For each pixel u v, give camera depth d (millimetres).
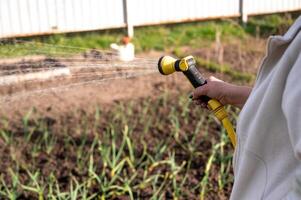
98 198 3877
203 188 3941
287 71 1521
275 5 10469
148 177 4176
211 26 9680
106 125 5195
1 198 3877
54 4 8594
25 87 6016
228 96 2078
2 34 8297
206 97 2141
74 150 4664
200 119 5348
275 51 1640
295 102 1411
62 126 5168
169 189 4031
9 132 5023
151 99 5988
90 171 3984
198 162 4457
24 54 3824
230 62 7656
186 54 8094
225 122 2094
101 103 5836
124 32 9102
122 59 2639
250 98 1689
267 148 1600
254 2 10195
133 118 5383
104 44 8391
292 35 1571
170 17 9508
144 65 2641
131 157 4359
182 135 4988
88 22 8867
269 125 1579
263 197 1610
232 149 4656
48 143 4793
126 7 9000
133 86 6438
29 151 4645
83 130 5070
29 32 8461
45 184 4031
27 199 3895
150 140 4867
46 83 6020
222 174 4121
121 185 4078
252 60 7777
